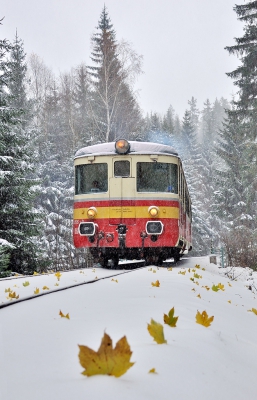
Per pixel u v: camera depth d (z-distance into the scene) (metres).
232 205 35.34
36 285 5.58
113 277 6.55
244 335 3.37
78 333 2.31
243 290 9.10
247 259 18.55
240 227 26.70
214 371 1.89
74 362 1.72
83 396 1.29
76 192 11.18
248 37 28.19
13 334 2.27
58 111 44.66
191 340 2.35
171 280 6.45
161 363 1.77
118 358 1.42
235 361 2.23
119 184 10.75
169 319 2.68
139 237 10.51
